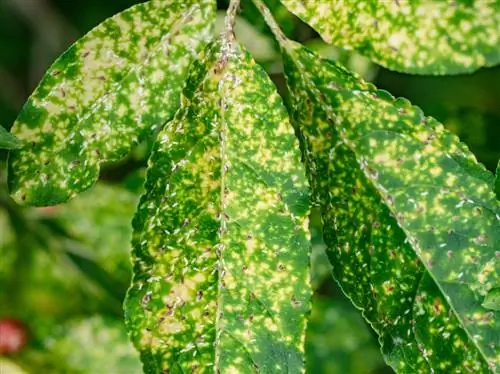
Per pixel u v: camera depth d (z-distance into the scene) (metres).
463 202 0.19
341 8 0.19
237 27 0.27
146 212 0.19
